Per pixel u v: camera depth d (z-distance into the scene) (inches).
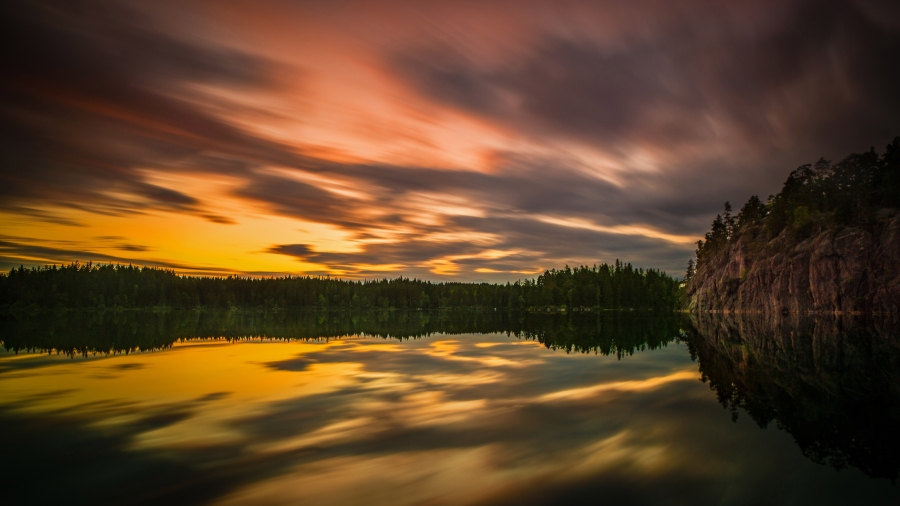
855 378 784.3
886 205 3523.6
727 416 537.0
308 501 317.4
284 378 797.9
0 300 5664.4
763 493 328.2
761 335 1764.3
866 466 378.9
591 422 511.8
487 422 512.7
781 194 4852.4
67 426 497.4
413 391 685.3
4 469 375.6
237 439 454.0
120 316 4345.5
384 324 3129.9
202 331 2145.7
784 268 3927.2
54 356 1119.0
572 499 318.3
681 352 1206.9
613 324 2891.2
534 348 1333.7
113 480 354.0
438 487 339.9
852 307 3213.6
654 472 367.2
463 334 1975.9
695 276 6195.9
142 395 652.7
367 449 423.8
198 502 317.1
